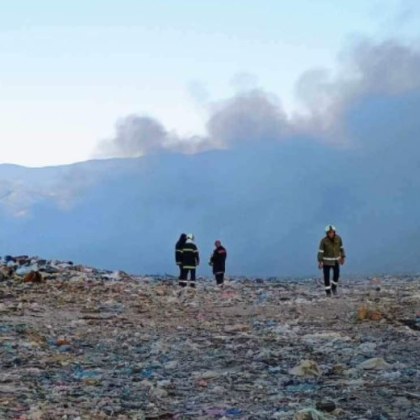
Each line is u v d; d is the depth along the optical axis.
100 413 10.09
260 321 22.94
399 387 12.08
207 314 25.14
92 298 29.58
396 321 21.83
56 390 11.80
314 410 9.73
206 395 11.66
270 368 14.27
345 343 17.66
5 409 10.12
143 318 23.77
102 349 16.94
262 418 9.98
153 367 14.47
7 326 20.23
